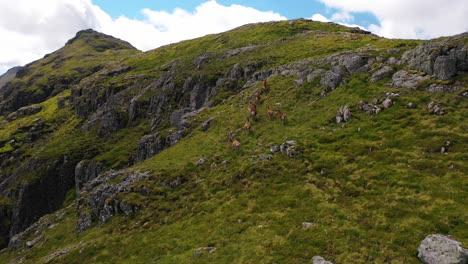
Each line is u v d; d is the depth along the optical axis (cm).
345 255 2878
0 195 11644
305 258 2981
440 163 3588
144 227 4534
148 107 11644
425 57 5244
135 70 17200
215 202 4419
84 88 17938
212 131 6606
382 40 8894
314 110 5647
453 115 4181
